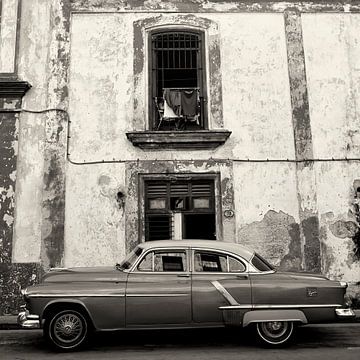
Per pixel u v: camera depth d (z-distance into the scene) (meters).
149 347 7.02
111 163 10.74
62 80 11.04
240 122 11.03
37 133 10.77
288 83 11.27
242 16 11.59
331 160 10.87
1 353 6.70
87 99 11.03
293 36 11.48
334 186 10.75
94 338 7.61
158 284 6.83
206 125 11.15
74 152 10.75
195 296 6.79
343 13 11.62
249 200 10.64
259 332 6.92
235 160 10.82
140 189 10.70
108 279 6.87
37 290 6.72
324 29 11.59
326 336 7.81
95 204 10.52
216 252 7.12
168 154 10.84
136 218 10.50
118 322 6.73
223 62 11.34
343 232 10.55
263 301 6.83
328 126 11.06
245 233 10.49
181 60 11.49
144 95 11.12
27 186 10.49
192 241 7.28
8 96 10.89
